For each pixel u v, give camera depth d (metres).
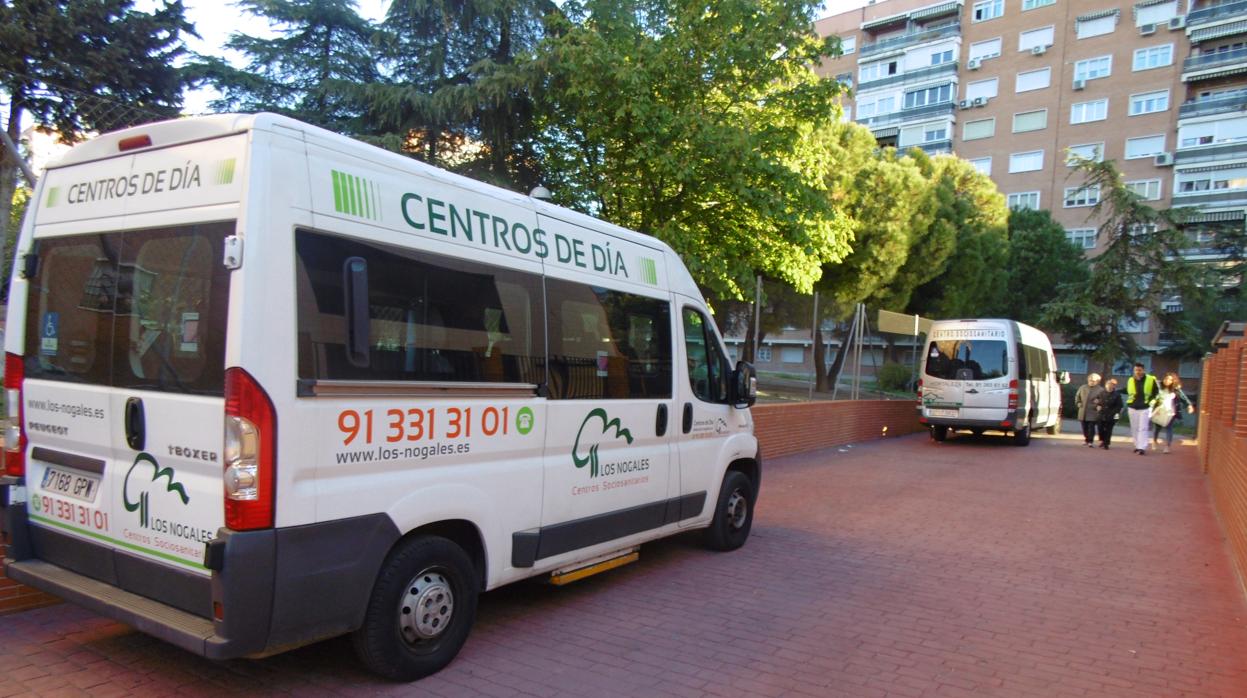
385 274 3.75
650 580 5.89
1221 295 31.09
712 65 10.85
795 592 5.68
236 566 3.12
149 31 11.62
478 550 4.34
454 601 4.11
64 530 3.95
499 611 5.08
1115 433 23.44
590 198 11.12
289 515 3.28
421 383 3.86
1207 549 7.42
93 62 10.94
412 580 3.88
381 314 3.73
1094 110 46.91
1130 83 45.81
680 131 10.05
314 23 11.10
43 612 4.53
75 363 3.92
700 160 10.25
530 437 4.57
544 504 4.70
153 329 3.56
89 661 3.97
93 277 3.85
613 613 5.12
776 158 10.96
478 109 10.43
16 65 10.34
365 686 3.84
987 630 4.98
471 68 10.30
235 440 3.17
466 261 4.21
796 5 10.96
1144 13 45.47
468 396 4.16
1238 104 42.28
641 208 11.19
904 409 19.47
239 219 3.23
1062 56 48.00
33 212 4.21
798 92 11.11
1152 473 13.16
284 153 3.38
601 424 5.16
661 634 4.75
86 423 3.83
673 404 5.91
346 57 11.07
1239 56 42.44
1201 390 18.34
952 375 17.12
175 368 3.45
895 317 18.94
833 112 11.73
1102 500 10.10
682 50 10.59
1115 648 4.71
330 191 3.54
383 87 10.23
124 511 3.64
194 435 3.35
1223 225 31.98
